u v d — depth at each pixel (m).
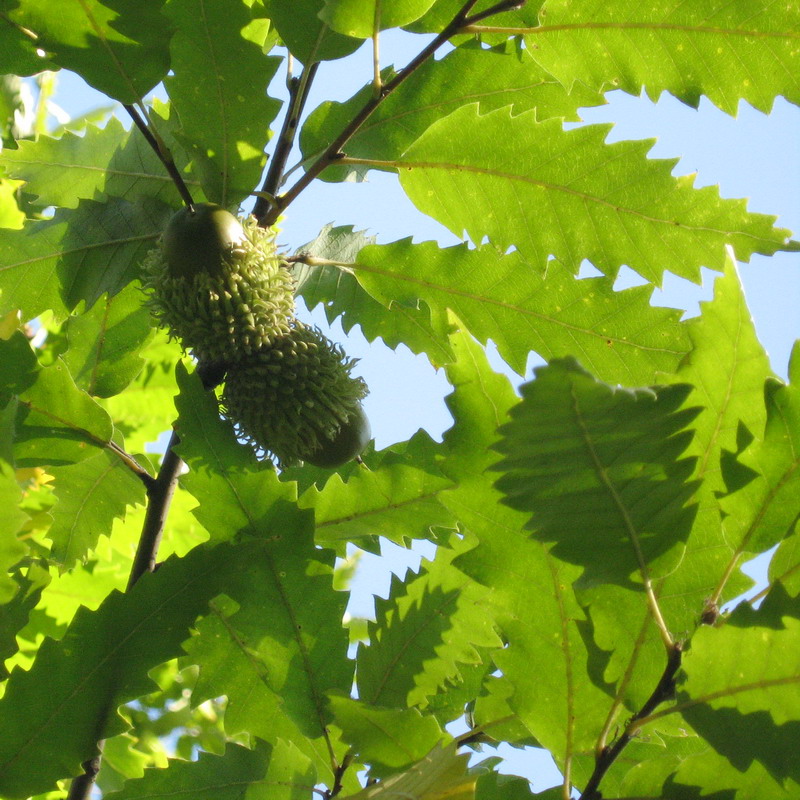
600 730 0.88
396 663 0.92
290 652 0.91
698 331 0.87
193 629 0.90
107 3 0.93
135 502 0.98
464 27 0.94
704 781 0.87
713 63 0.93
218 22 0.93
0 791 0.89
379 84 0.94
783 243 0.93
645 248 0.94
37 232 0.96
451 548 0.93
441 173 0.95
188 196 0.94
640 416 0.84
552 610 0.88
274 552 0.91
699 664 0.86
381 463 0.95
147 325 0.98
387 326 0.98
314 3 0.94
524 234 0.94
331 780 0.92
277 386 0.95
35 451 0.95
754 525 0.87
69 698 0.89
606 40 0.93
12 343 0.94
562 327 0.96
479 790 0.89
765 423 0.87
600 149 0.94
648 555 0.86
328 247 0.99
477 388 0.87
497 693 0.92
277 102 0.94
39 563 0.91
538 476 0.85
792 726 0.86
